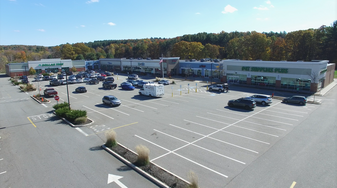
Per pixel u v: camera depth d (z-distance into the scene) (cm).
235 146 1650
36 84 5562
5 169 1367
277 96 3659
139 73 7856
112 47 15975
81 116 2333
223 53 10700
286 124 2167
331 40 7675
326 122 2209
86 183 1191
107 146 1656
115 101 3053
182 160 1443
